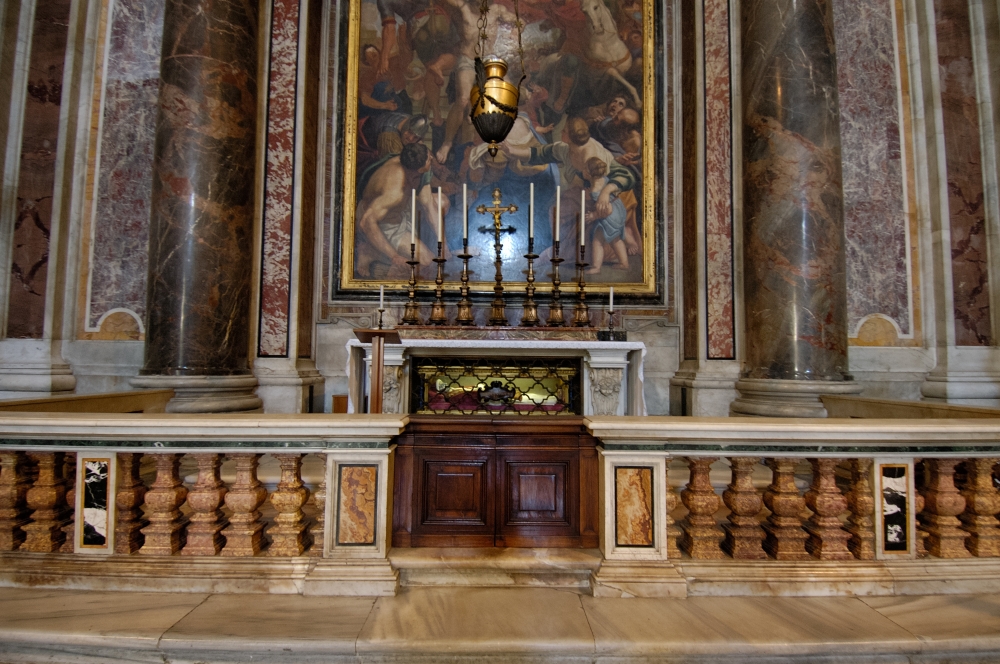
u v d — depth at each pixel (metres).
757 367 4.44
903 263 5.05
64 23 5.04
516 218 5.74
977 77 4.94
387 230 5.70
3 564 2.43
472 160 5.78
